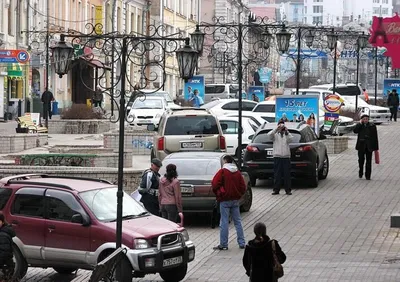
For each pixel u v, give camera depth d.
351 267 20.03
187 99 61.75
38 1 65.75
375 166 38.56
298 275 19.16
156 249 18.19
